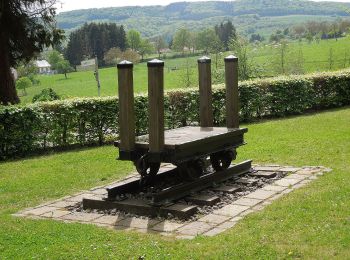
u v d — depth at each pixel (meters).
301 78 17.80
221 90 16.05
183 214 6.35
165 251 5.14
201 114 8.77
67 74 48.28
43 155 12.31
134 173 9.46
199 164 7.46
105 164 10.46
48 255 5.16
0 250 5.41
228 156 8.23
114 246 5.34
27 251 5.32
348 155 9.92
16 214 6.98
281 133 13.51
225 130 8.20
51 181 9.09
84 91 35.31
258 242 5.22
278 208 6.44
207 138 7.41
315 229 5.52
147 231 5.91
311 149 10.80
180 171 7.32
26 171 10.24
